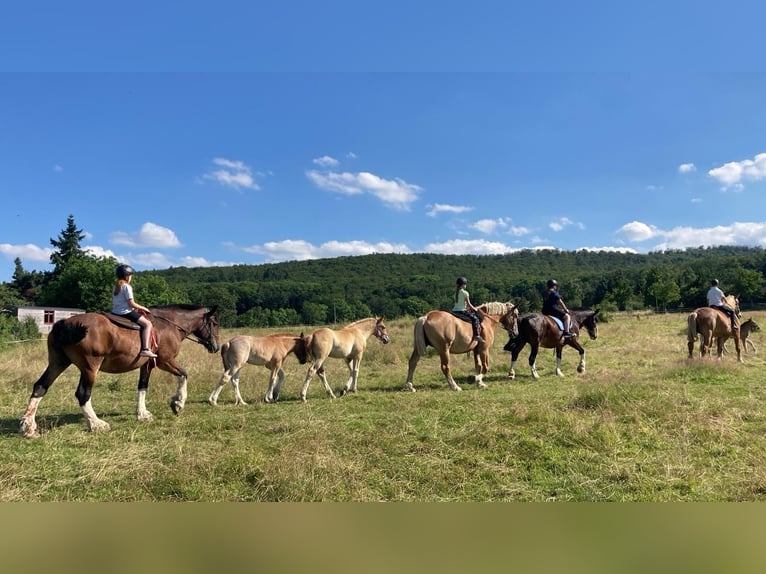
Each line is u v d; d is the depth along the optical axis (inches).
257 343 362.9
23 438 263.7
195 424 292.2
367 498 181.0
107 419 310.8
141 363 307.4
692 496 178.1
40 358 616.4
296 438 249.9
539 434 244.4
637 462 210.5
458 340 414.9
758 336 795.4
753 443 231.6
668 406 279.9
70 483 196.9
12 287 2613.2
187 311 345.1
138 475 200.2
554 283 491.5
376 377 478.6
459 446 234.2
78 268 1958.7
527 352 625.0
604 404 290.2
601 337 795.4
